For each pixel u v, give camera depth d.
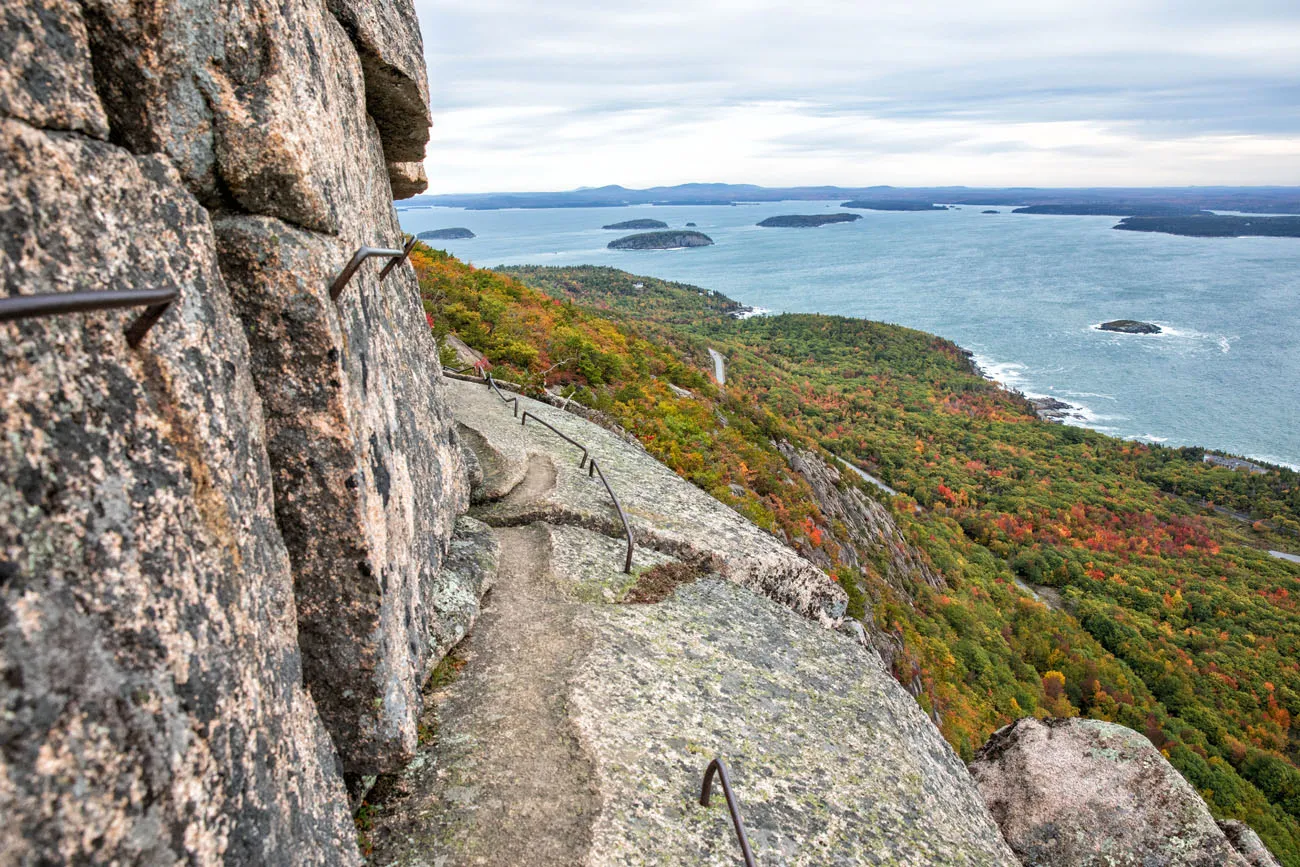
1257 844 6.94
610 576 7.60
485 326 23.19
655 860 4.30
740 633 7.38
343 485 3.67
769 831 4.84
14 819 1.55
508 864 4.12
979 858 5.57
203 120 3.13
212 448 2.58
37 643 1.69
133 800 1.89
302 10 3.81
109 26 2.74
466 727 5.12
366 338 4.37
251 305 3.37
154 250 2.46
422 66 6.48
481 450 10.01
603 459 11.23
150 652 2.05
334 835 3.23
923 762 6.51
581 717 5.31
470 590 6.60
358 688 3.96
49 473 1.84
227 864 2.26
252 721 2.56
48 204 2.00
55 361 1.94
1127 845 6.89
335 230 3.90
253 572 2.79
